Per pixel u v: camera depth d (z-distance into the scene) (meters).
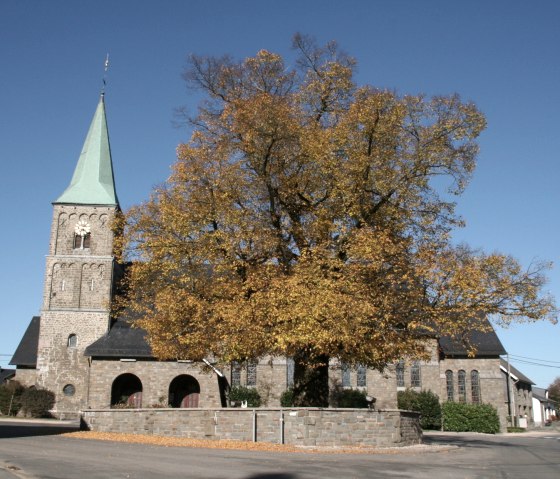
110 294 57.09
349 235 24.30
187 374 52.44
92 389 51.66
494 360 57.62
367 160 24.20
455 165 25.48
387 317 23.06
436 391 54.66
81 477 13.09
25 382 59.53
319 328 21.50
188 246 25.92
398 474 15.02
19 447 19.28
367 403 51.50
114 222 28.59
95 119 63.12
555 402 120.62
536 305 23.55
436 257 23.97
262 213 26.09
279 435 23.83
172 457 17.36
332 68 26.89
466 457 20.97
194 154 25.83
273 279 23.45
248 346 23.39
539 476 15.38
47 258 57.59
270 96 24.91
